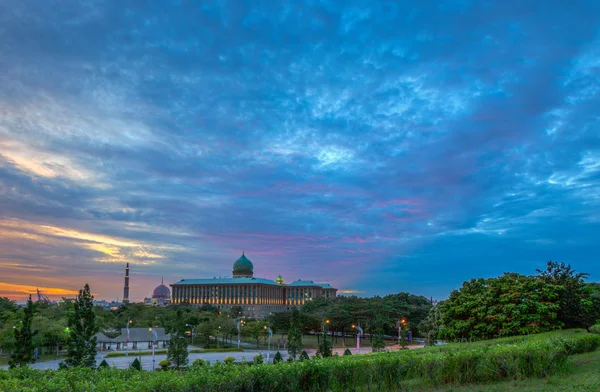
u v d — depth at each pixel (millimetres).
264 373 23328
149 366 107688
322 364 25906
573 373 31188
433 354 31141
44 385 19469
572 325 59000
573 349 38094
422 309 191250
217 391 21359
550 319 56281
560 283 59844
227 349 148250
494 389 27000
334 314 177500
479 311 60812
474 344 45062
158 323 192875
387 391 27062
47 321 125062
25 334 70750
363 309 183000
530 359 30625
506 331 56281
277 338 192375
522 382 28656
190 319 181375
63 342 134125
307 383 25062
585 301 58344
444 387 28109
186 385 20500
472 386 28234
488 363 30016
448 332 64438
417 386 28125
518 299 57781
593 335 43531
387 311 181000
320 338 184500
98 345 153750
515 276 62469
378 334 135000
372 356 30641
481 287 68500
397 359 28391
